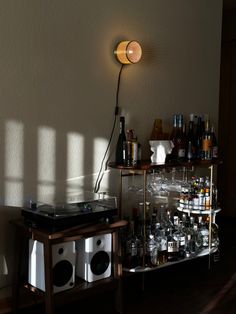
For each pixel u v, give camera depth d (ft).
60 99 8.57
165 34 10.50
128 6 9.63
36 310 8.18
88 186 9.18
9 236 8.08
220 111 16.40
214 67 11.89
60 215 7.35
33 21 8.07
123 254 9.23
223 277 10.09
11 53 7.84
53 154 8.55
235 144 16.02
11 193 8.04
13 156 8.01
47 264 7.04
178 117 10.18
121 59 9.31
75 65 8.75
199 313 8.16
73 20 8.65
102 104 9.29
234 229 14.67
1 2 7.65
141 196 10.21
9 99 7.88
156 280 9.86
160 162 9.46
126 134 9.80
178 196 11.07
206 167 11.81
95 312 8.15
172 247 9.66
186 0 10.93
